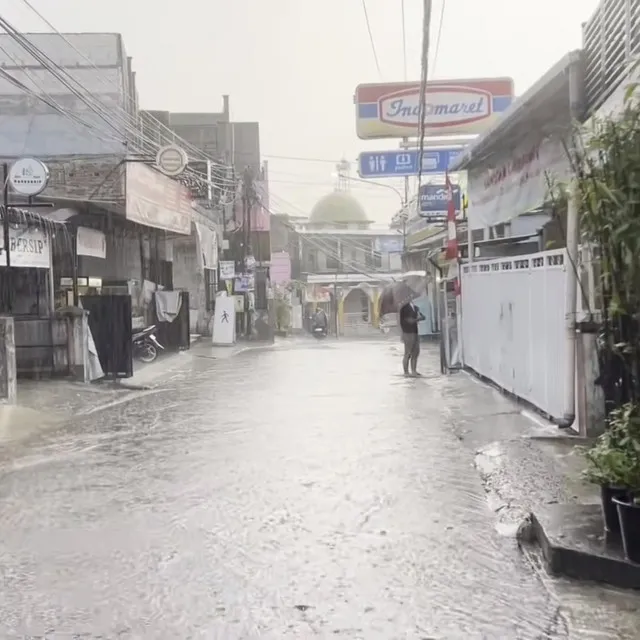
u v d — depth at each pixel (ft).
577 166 19.36
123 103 87.66
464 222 70.13
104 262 74.43
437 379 55.88
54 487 26.40
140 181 68.69
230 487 25.40
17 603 16.15
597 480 17.48
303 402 45.55
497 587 16.75
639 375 19.44
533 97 35.94
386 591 16.57
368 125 85.81
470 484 25.48
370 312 177.47
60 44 87.15
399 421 37.83
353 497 23.98
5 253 49.26
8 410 42.39
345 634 14.52
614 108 28.27
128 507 23.41
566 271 30.94
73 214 65.98
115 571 17.90
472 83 84.58
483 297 50.70
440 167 87.20
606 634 14.43
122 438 35.63
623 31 28.25
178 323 88.89
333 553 18.93
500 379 45.60
